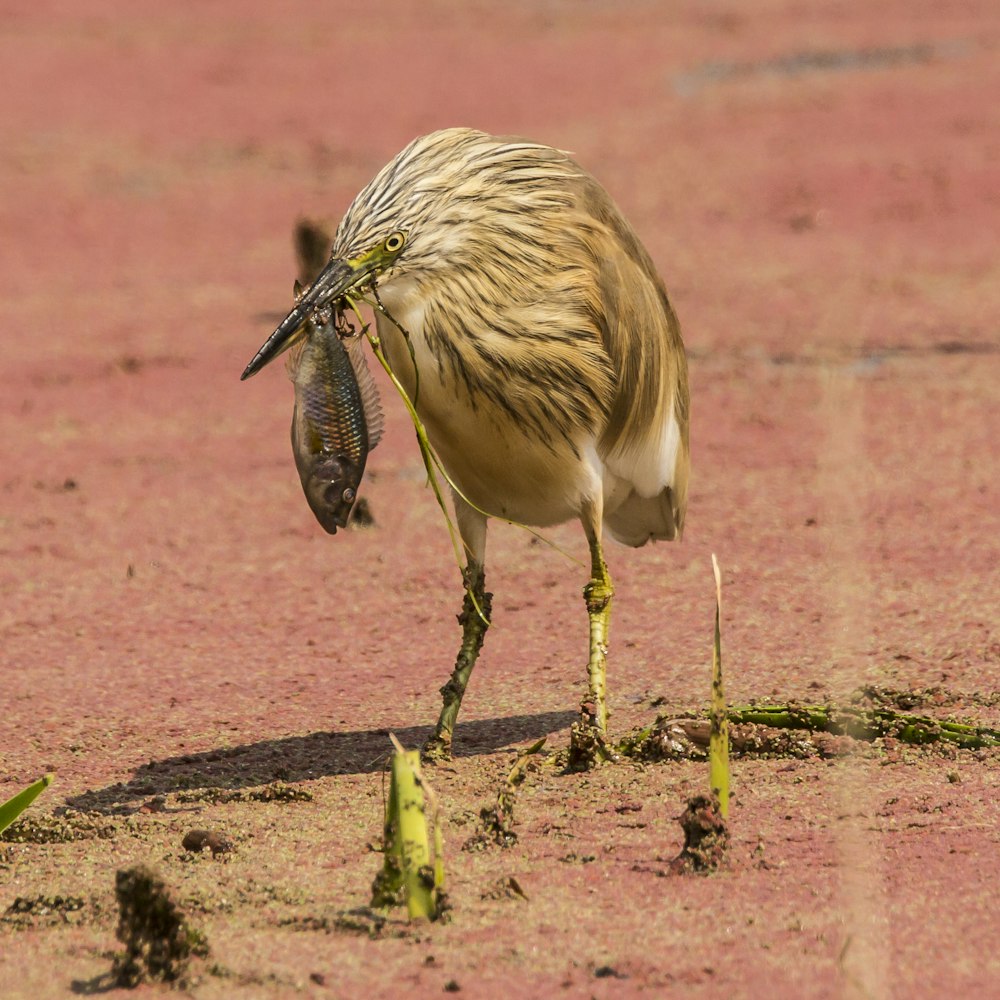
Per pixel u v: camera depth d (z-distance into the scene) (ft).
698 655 53.47
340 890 34.76
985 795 39.50
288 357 41.91
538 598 61.16
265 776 44.19
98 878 36.37
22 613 61.93
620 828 38.09
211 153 164.55
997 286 110.52
